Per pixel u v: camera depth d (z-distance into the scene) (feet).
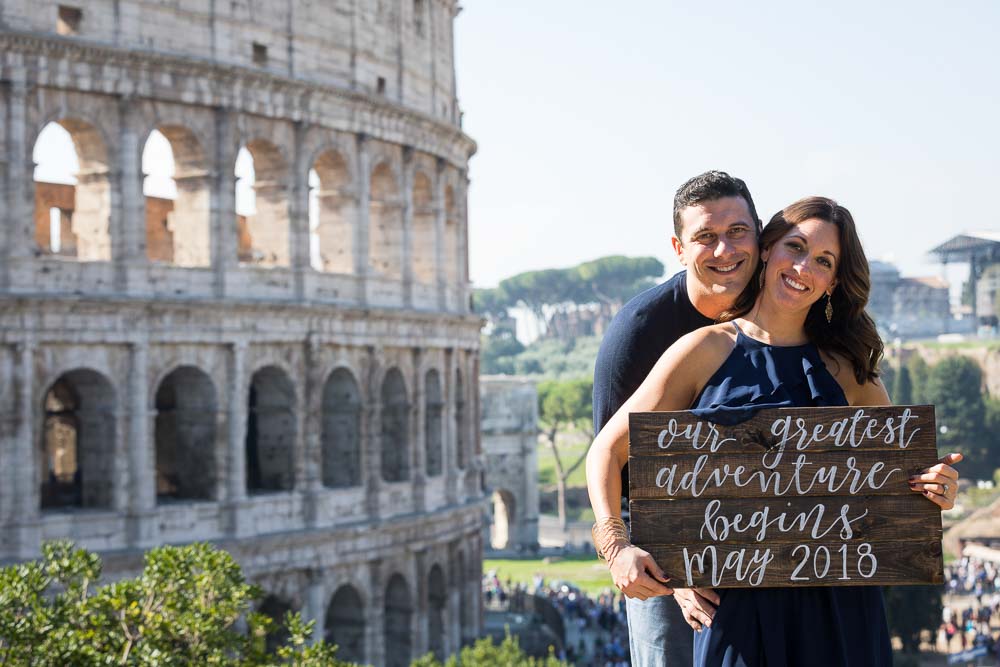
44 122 232.12
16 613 141.28
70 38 232.12
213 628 148.77
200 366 252.01
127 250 241.55
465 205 344.49
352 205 286.66
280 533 261.24
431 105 320.09
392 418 304.91
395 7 300.81
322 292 275.39
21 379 225.97
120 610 148.05
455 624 322.34
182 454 257.96
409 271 304.09
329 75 280.31
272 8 267.80
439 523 309.63
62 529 231.71
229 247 257.14
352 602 286.05
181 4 251.39
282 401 270.46
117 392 239.91
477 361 350.02
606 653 390.63
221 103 255.91
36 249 231.30
